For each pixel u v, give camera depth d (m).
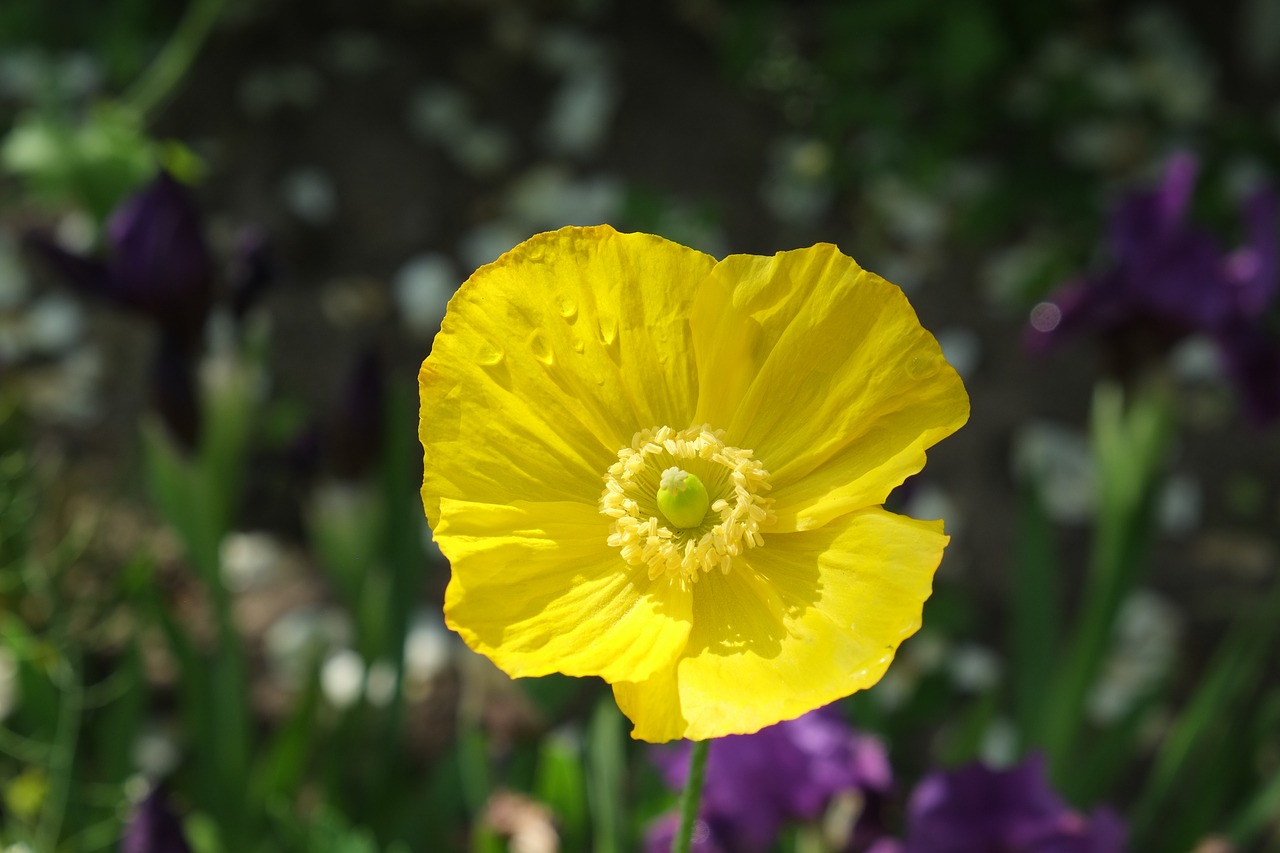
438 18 1.02
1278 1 0.98
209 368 0.50
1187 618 0.71
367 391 0.51
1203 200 0.90
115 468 0.73
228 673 0.50
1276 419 0.53
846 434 0.34
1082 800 0.53
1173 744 0.53
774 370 0.34
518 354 0.34
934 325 0.86
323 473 0.53
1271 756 0.61
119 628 0.57
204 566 0.50
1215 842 0.45
